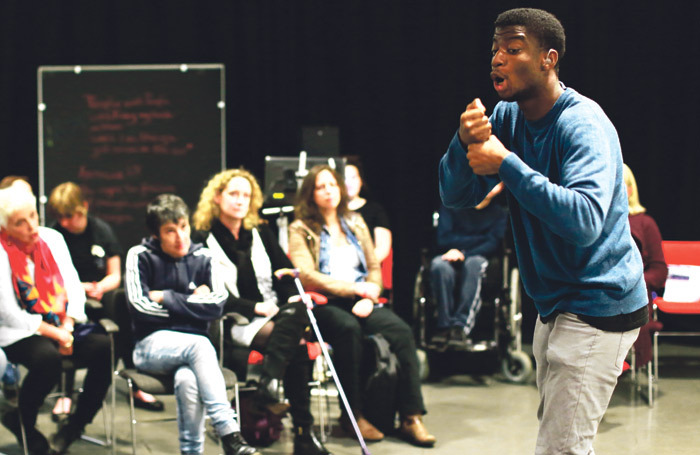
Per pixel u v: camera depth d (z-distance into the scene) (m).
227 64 5.42
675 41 5.11
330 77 5.45
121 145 5.05
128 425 3.66
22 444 3.11
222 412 2.88
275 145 5.46
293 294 3.46
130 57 5.45
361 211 4.46
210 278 3.16
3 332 2.98
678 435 3.38
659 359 4.89
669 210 5.23
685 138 5.16
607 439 3.33
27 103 5.45
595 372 1.66
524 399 4.05
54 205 3.96
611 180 1.55
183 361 2.96
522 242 1.75
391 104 5.43
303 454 3.18
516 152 1.77
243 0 5.38
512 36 1.61
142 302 3.04
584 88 5.21
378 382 3.38
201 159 5.05
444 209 4.69
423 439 3.28
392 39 5.38
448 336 4.43
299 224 3.69
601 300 1.63
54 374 3.00
